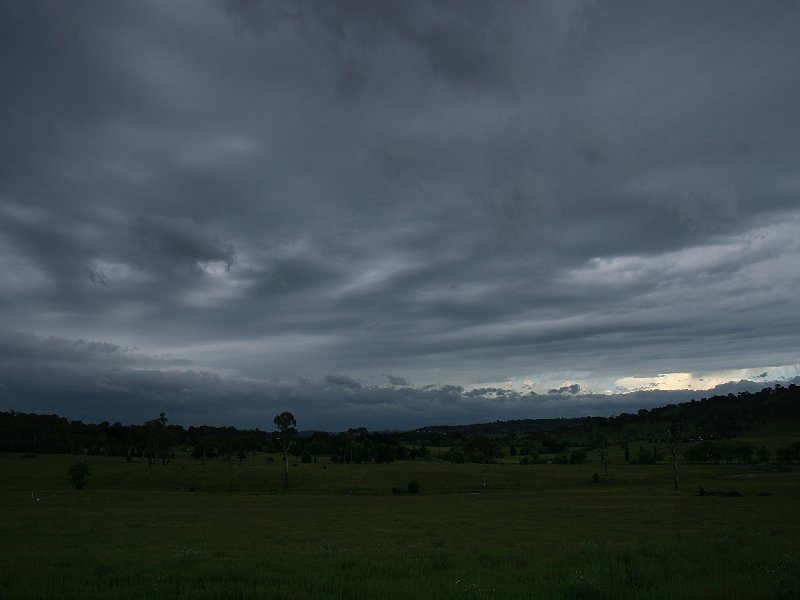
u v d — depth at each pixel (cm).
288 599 1291
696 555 1994
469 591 1362
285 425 11300
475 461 15612
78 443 17350
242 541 2853
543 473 12531
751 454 14138
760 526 3378
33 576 1666
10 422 17975
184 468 13138
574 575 1595
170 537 3075
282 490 10344
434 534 3203
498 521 4084
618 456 18100
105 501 6912
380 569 1772
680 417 9000
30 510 5341
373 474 12312
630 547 2280
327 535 3167
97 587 1511
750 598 1250
